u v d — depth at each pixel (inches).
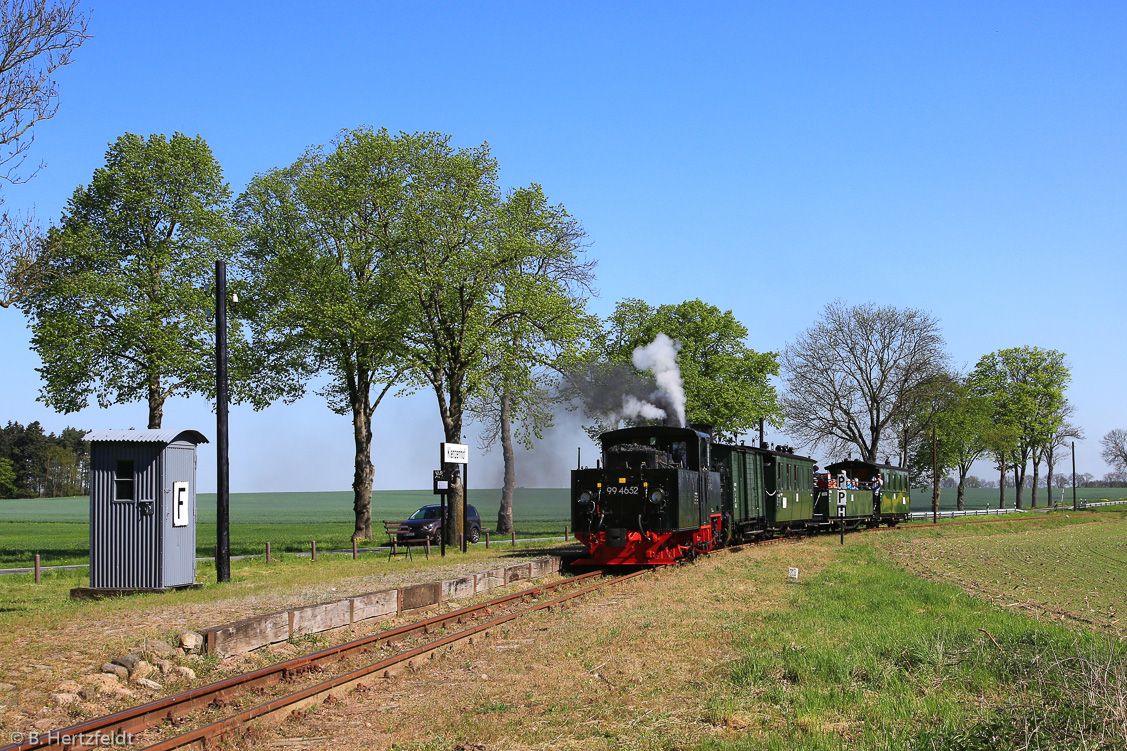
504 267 1176.2
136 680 352.5
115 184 1023.0
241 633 411.5
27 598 623.5
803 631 464.8
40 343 971.3
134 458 634.2
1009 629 460.8
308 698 320.2
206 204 1077.8
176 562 637.3
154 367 1016.9
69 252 970.7
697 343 1732.3
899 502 1891.0
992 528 1996.8
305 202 1156.5
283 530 1878.7
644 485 797.9
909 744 263.7
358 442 1294.3
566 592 644.1
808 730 284.5
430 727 296.4
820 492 1515.7
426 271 1124.5
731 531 1050.7
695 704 322.0
